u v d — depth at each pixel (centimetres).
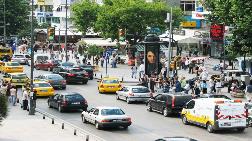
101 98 8312
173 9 15525
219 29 8981
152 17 14862
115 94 8862
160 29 15062
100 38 17962
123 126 5725
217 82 8594
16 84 9312
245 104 5569
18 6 19362
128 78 10969
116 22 14888
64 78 10019
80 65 11538
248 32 7431
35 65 12925
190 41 15138
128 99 7738
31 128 5609
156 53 9756
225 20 7888
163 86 8731
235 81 9069
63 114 6806
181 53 15850
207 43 15188
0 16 19038
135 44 14812
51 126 5775
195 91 8081
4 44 17450
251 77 10081
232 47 7750
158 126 5941
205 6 9819
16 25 19412
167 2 18288
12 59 14175
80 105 6925
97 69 12481
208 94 6994
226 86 9762
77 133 5403
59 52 16400
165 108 6606
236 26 7594
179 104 6519
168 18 11181
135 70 11081
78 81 10238
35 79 9281
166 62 12156
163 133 5522
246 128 5838
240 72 9812
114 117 5638
